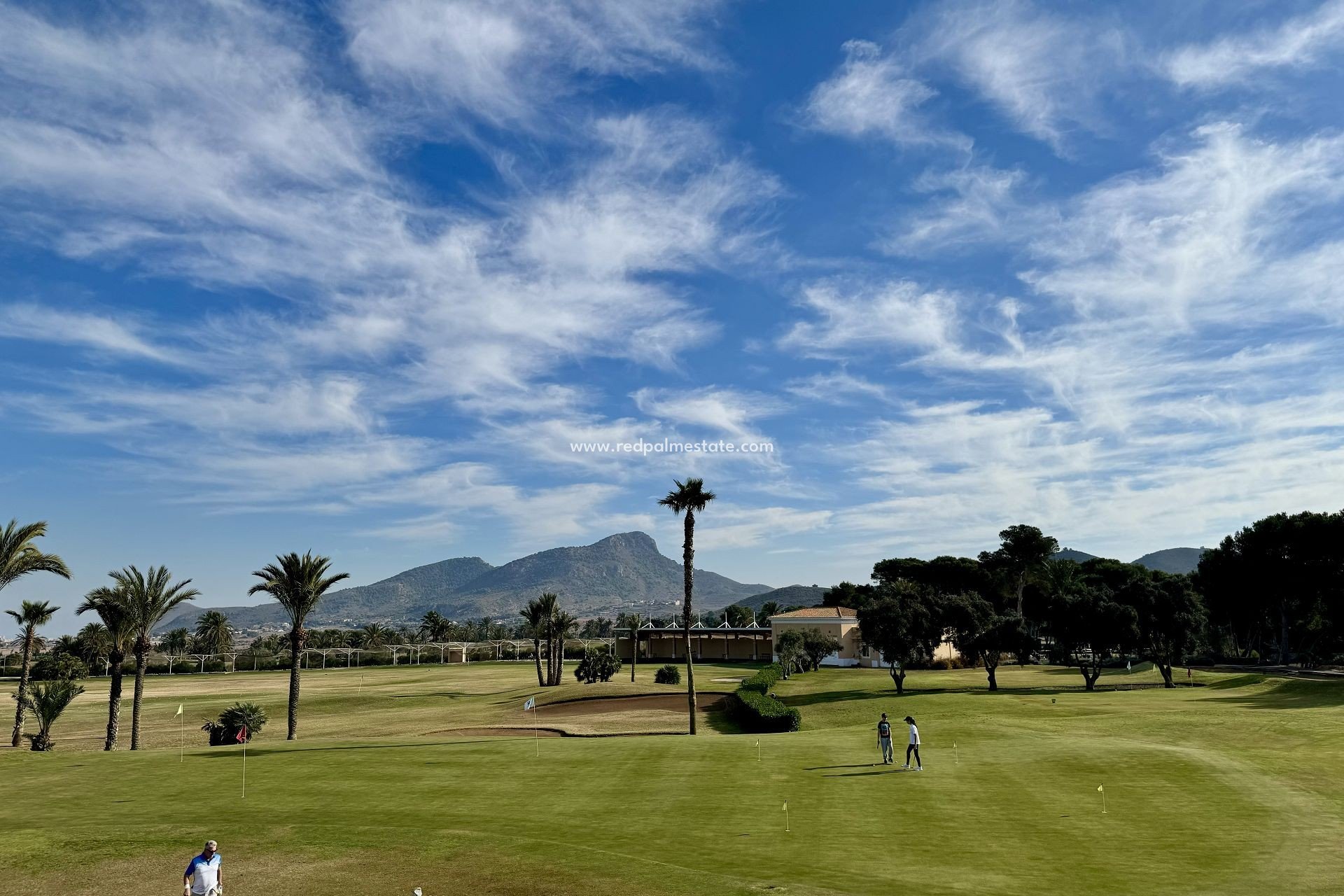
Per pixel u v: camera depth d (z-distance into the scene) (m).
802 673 96.50
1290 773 26.95
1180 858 18.52
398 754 33.75
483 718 62.84
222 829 21.61
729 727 51.06
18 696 54.88
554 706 69.62
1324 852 18.94
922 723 42.19
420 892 16.67
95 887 17.81
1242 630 108.75
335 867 18.44
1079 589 82.19
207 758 33.59
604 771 29.27
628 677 99.06
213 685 109.50
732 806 23.75
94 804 25.41
